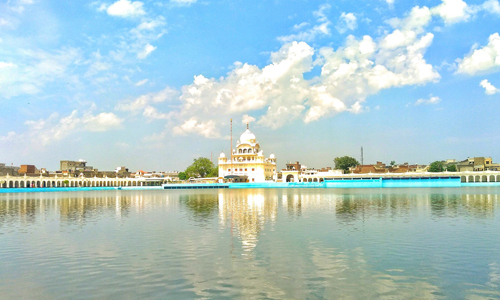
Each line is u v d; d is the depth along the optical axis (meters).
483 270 18.23
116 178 183.75
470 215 39.03
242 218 37.72
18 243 25.50
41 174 161.12
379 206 50.47
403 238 25.98
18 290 16.03
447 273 17.80
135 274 18.00
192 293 15.45
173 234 28.34
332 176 161.62
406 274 17.70
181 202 63.78
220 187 155.75
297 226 31.77
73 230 31.14
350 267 18.83
